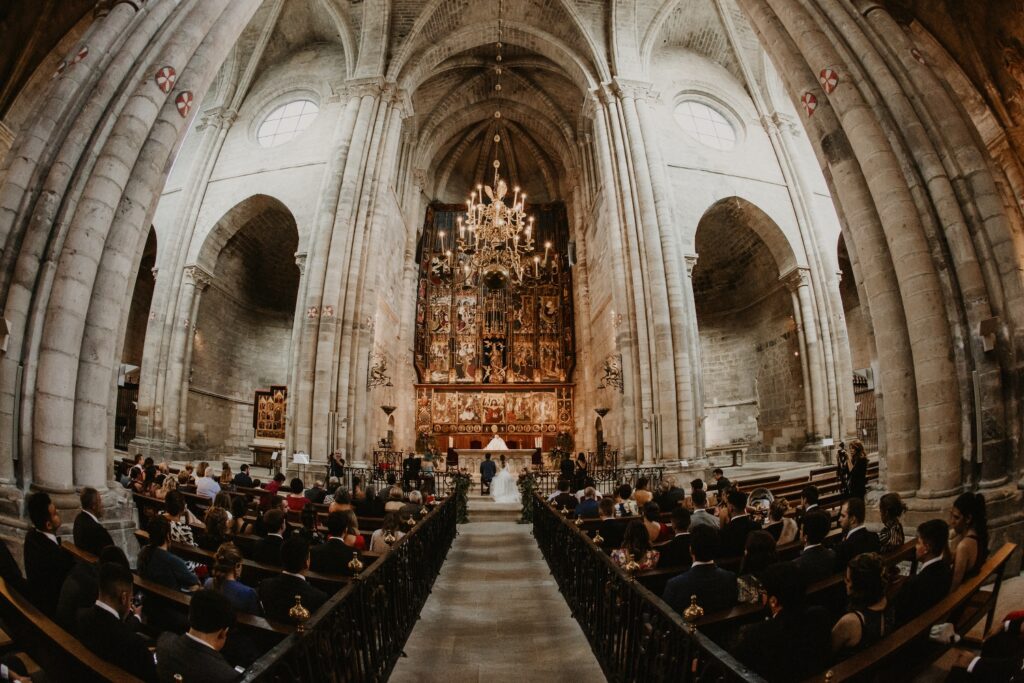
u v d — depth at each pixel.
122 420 23.03
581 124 26.00
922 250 7.86
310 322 17.91
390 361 23.80
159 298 20.28
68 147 7.47
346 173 19.38
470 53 25.42
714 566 3.89
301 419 17.22
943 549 3.78
